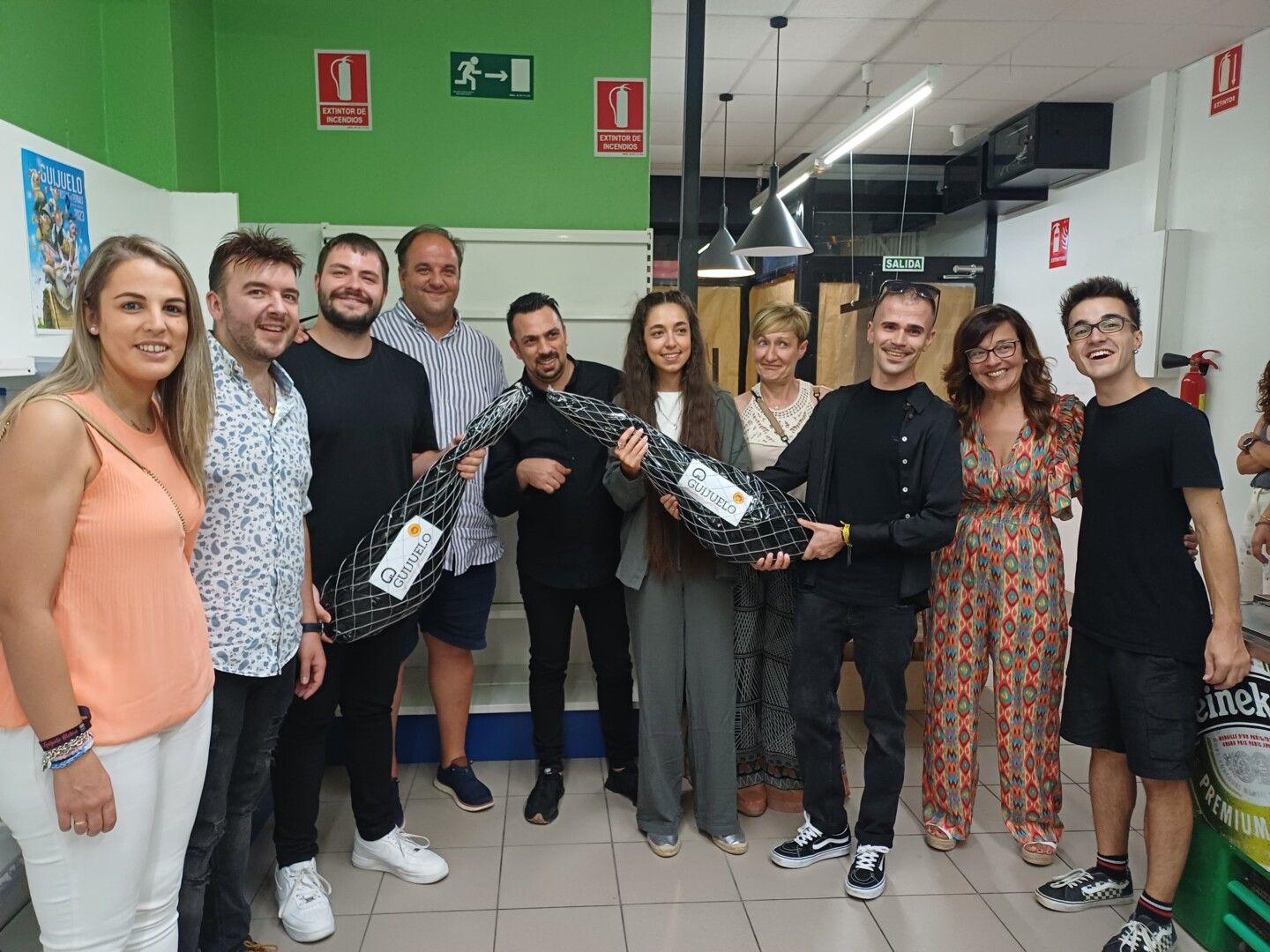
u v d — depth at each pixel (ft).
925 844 8.35
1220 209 14.23
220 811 5.56
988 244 21.76
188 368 4.50
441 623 8.79
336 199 10.50
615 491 7.62
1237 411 13.75
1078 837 8.50
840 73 16.11
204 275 9.04
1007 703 7.87
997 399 7.70
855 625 7.38
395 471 7.03
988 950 6.78
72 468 3.92
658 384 7.89
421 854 7.72
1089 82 16.01
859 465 7.33
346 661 7.28
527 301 7.84
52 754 3.95
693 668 7.86
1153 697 6.43
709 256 19.52
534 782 9.52
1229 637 6.15
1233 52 13.98
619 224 10.82
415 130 10.47
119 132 9.07
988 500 7.75
